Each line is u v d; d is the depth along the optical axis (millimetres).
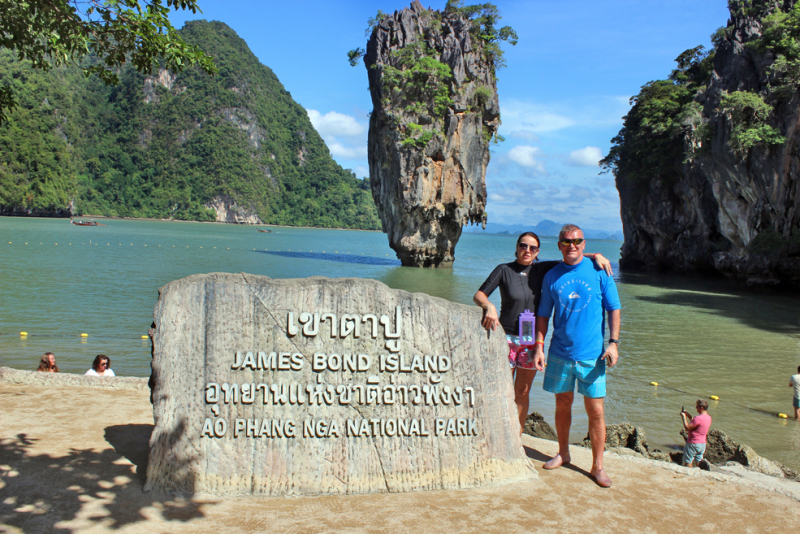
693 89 51562
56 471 4051
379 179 54406
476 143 51844
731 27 40406
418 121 48438
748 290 38781
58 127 152625
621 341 18781
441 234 52562
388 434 4223
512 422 4414
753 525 3672
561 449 4707
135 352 13867
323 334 4207
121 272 33625
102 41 7098
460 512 3750
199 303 4121
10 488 3734
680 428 9977
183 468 3949
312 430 4141
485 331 4438
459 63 49312
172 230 107500
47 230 75875
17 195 113312
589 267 4355
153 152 184250
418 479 4195
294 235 125625
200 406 4055
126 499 3715
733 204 40812
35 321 17406
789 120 34031
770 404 11672
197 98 196500
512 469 4355
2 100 7523
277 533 3365
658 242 56906
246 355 4113
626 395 12031
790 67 33594
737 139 35438
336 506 3826
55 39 6773
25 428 4945
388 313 4285
